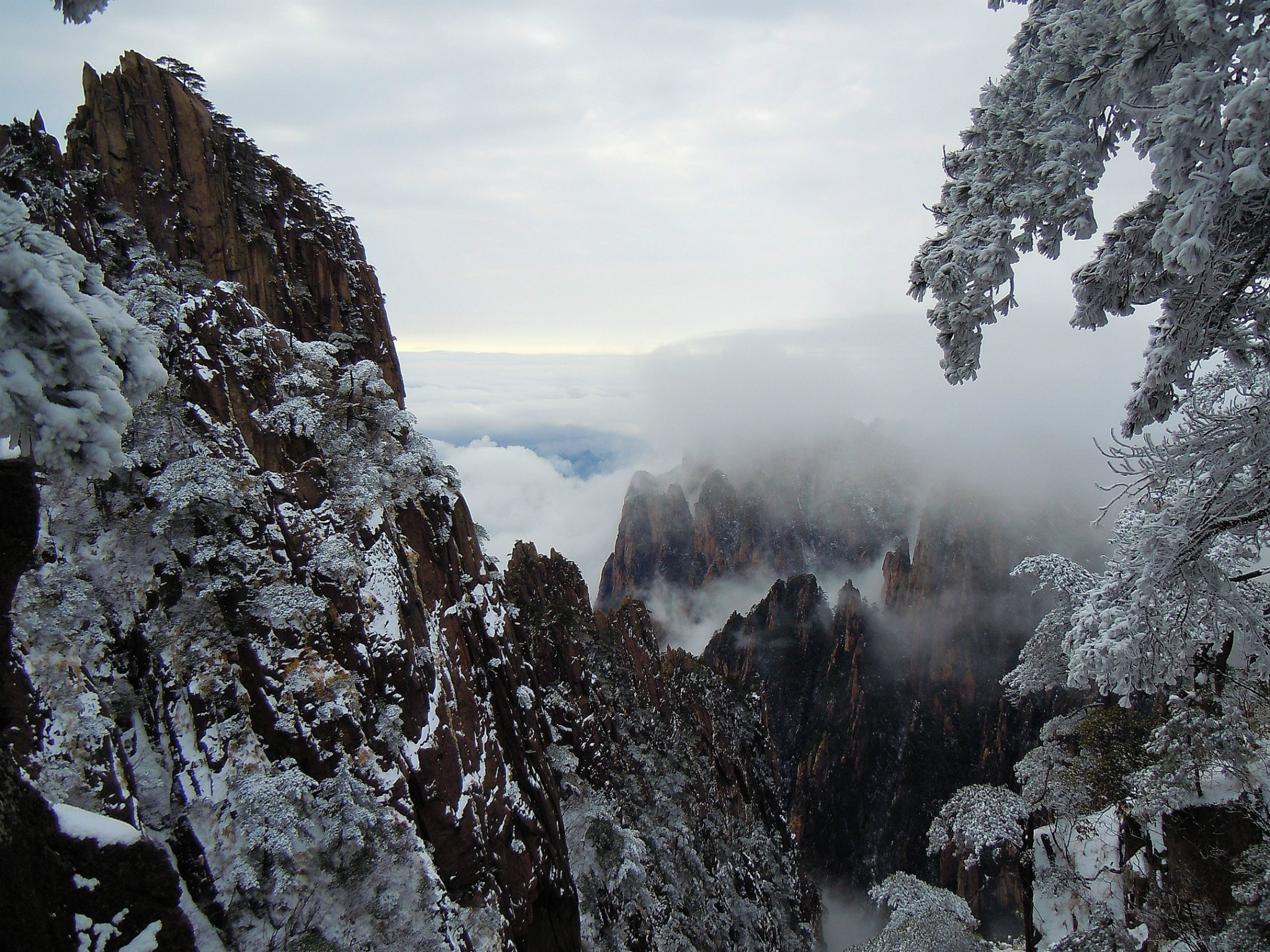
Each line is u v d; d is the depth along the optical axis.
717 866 52.94
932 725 125.12
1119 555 16.67
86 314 10.37
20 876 13.04
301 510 26.50
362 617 26.12
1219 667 23.42
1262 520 12.50
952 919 34.12
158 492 23.30
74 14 10.57
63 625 20.41
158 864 15.90
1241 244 9.97
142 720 21.52
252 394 27.34
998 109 10.16
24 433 9.78
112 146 28.52
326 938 20.83
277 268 32.38
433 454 33.59
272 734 23.02
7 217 9.72
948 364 10.40
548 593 59.22
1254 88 6.98
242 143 32.59
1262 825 22.80
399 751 25.55
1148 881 29.47
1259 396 12.15
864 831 109.88
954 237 10.15
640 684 62.62
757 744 84.56
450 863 26.28
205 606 23.45
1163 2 7.83
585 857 37.97
